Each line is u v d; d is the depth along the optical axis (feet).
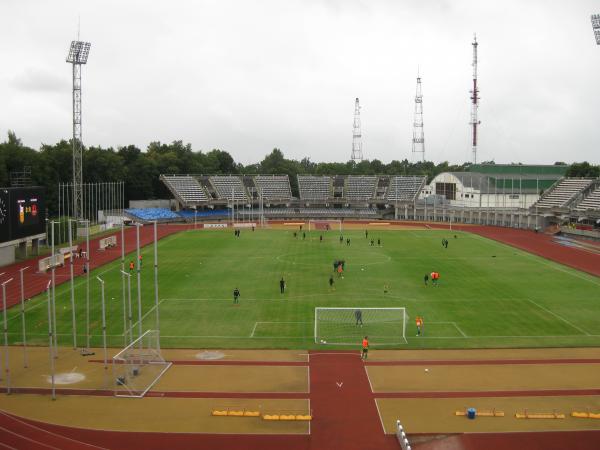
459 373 172.35
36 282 297.53
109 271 329.52
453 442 130.62
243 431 136.05
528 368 176.45
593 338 205.57
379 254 395.96
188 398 154.30
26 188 361.92
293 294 270.67
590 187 571.28
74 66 489.67
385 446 128.77
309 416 142.00
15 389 159.94
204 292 274.16
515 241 476.13
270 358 185.26
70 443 130.00
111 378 167.94
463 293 273.54
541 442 130.62
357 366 178.19
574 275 320.09
